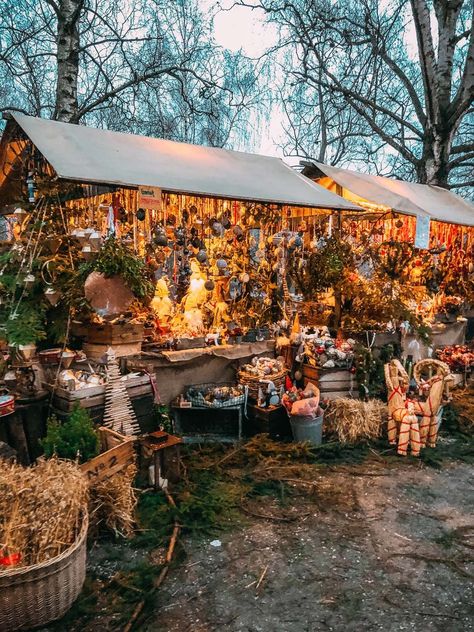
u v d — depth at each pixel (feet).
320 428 15.28
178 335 16.43
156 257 16.33
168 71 32.14
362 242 22.02
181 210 17.53
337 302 20.48
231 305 18.58
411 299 22.82
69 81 25.55
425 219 19.31
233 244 18.40
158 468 11.79
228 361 17.08
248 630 7.70
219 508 11.28
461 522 11.13
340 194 22.58
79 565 8.11
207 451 14.35
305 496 12.19
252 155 19.08
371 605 8.33
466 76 29.60
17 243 13.34
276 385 16.35
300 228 22.70
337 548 10.00
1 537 7.57
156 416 13.84
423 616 8.08
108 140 15.10
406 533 10.62
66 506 7.93
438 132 31.14
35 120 14.28
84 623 7.77
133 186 12.84
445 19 31.35
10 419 11.41
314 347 17.83
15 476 8.11
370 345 19.12
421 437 15.15
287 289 19.49
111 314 13.01
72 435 10.10
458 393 20.68
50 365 12.61
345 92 35.60
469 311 27.04
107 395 12.47
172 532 10.32
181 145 17.35
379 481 13.15
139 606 8.08
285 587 8.76
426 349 22.35
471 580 9.05
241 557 9.63
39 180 13.51
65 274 13.16
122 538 10.05
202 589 8.67
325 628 7.77
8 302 12.55
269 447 14.51
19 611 7.32
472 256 26.40
